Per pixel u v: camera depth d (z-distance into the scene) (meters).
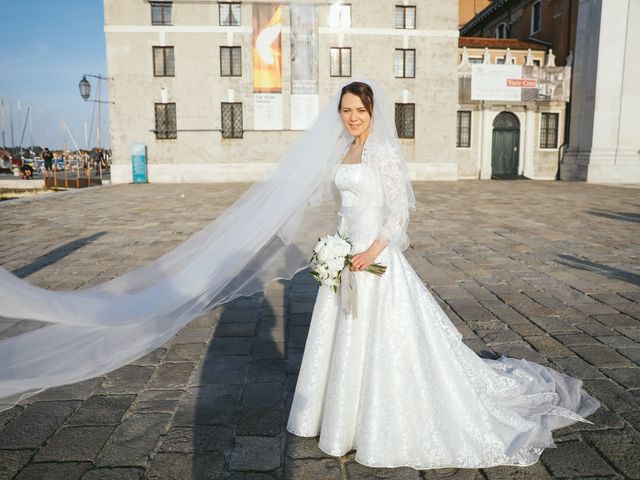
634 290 5.58
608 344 3.98
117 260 7.25
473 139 26.41
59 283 6.04
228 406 3.02
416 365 2.40
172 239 8.94
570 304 5.07
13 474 2.34
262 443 2.62
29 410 2.96
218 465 2.43
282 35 23.75
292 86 24.00
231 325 4.48
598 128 24.53
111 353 2.77
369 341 2.44
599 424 2.78
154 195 17.73
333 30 24.08
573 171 25.97
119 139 24.03
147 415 2.91
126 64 23.64
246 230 2.82
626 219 11.44
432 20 24.58
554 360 3.68
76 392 3.20
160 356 3.79
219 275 2.87
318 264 2.40
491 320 4.59
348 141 2.66
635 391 3.18
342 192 2.55
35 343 2.73
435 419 2.40
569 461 2.44
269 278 3.28
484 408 2.48
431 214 12.35
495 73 25.20
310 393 2.64
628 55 24.08
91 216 12.05
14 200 15.98
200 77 23.83
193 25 23.48
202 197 16.88
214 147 24.27
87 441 2.63
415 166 25.36
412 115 25.14
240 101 24.05
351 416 2.47
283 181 2.70
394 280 2.45
